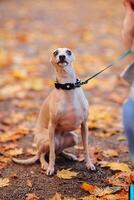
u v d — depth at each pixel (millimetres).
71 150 5160
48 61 9469
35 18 13539
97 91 7703
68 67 4285
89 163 4617
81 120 4473
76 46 10656
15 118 6391
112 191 4129
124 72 3621
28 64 9203
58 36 11492
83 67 9016
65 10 15000
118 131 5863
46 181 4410
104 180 4406
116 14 14398
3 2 16141
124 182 4289
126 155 5055
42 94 7559
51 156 4516
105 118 6320
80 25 12805
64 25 12750
